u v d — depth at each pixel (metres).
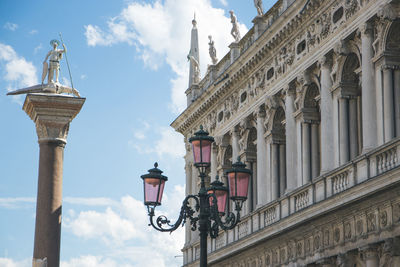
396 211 48.66
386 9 52.94
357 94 60.25
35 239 57.00
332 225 56.19
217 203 38.12
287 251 63.56
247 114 77.38
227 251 75.44
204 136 37.03
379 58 54.25
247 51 74.44
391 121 53.09
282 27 67.75
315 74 64.62
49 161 58.09
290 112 67.69
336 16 60.50
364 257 51.97
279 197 69.06
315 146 65.81
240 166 36.81
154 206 36.84
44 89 59.16
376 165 51.50
